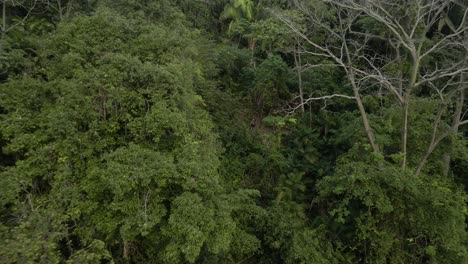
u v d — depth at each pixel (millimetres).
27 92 8031
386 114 11594
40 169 6984
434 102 11414
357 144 10664
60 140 7156
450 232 8719
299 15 12539
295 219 10125
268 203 11023
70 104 7215
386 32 12484
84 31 8648
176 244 6449
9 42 10219
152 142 7602
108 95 7359
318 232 10023
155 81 7699
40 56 9133
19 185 6664
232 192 9703
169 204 7176
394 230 9438
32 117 7781
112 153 6797
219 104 12531
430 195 8883
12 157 8141
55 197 6684
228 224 6961
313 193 11734
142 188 6824
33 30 11898
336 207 10086
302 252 8656
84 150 7242
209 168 7375
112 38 8586
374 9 11266
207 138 8680
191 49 9914
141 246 7809
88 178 6977
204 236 6359
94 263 6062
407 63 12156
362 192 8859
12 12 12297
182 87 8055
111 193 7051
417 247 9555
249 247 8680
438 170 11453
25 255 5094
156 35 8922
